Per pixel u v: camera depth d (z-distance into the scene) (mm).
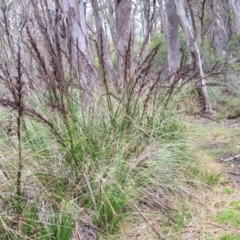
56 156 1932
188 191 2146
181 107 3041
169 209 1965
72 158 1926
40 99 2211
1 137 2027
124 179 1918
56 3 3232
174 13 6332
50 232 1545
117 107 2262
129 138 2189
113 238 1685
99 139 2113
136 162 1971
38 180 1671
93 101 2262
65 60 2549
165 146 2254
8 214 1539
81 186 1858
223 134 3588
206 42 8094
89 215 1787
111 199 1777
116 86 2691
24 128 1939
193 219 1858
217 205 2035
